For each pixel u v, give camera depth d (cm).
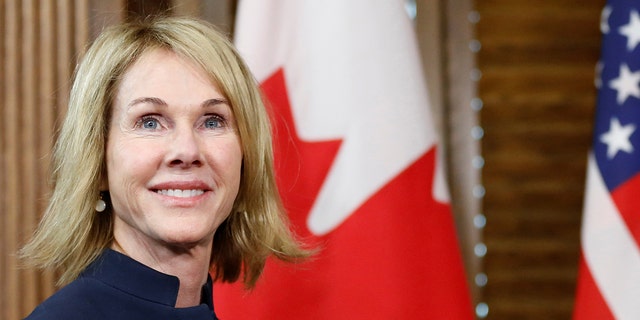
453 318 483
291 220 480
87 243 311
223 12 579
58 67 500
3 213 498
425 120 496
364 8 498
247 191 334
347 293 476
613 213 506
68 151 308
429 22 609
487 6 616
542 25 618
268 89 493
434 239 488
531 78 617
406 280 478
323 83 492
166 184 294
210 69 305
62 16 501
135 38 307
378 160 486
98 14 504
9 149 498
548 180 620
